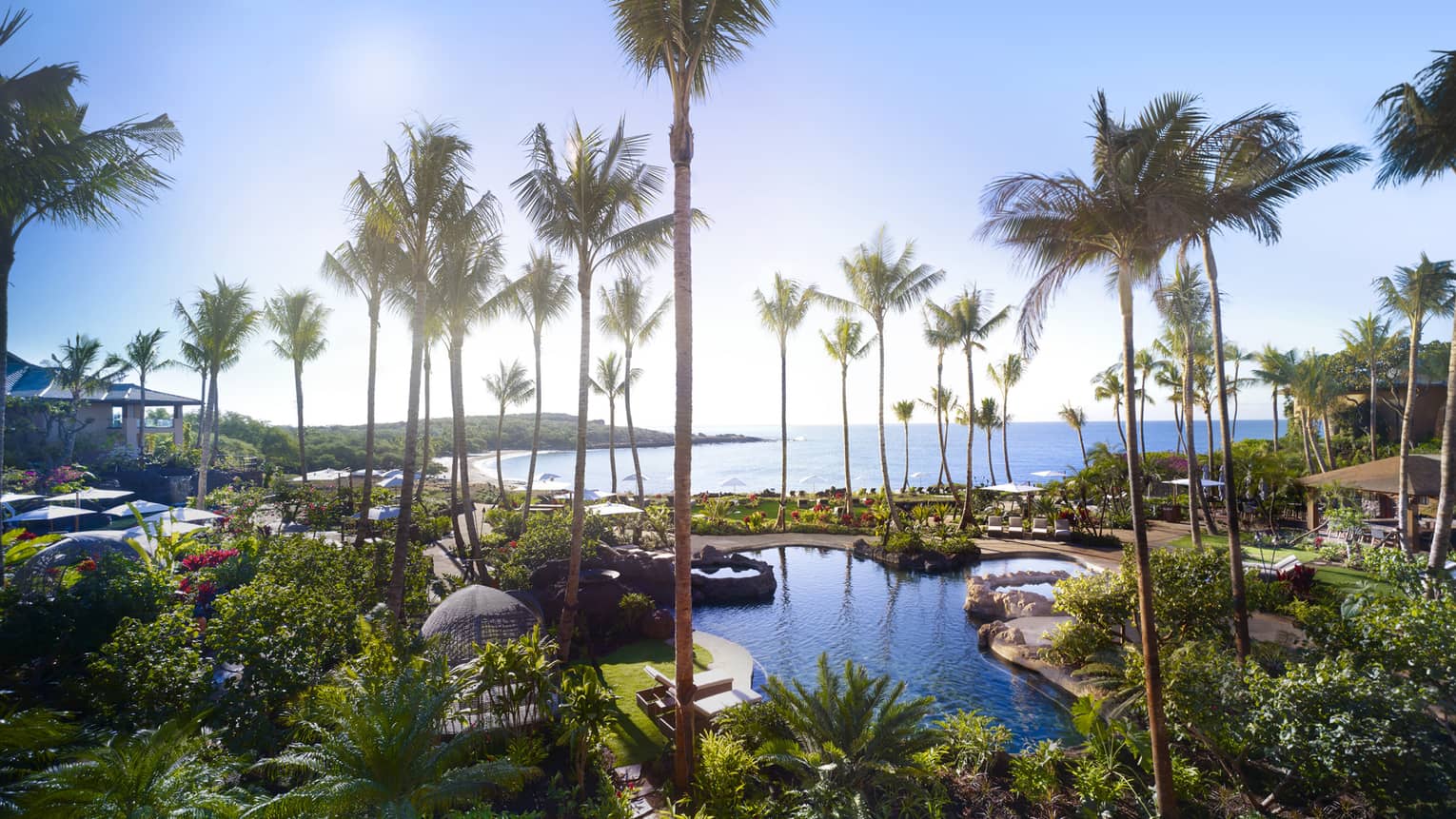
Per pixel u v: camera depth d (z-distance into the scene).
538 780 9.66
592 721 10.10
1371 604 10.61
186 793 6.94
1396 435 47.84
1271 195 12.98
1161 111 10.20
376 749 7.46
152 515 28.67
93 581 12.52
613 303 38.56
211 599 15.20
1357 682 8.55
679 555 9.45
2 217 11.38
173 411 48.00
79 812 6.38
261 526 27.64
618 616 17.66
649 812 9.15
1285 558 22.89
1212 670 10.15
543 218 15.29
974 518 36.66
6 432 33.25
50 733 7.26
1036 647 16.23
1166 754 9.15
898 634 18.72
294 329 37.91
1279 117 9.57
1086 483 34.97
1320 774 8.64
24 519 20.22
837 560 29.34
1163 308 11.11
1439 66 12.77
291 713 9.22
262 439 62.81
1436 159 13.50
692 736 9.51
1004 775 10.55
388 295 21.48
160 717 8.95
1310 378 43.16
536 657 10.73
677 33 9.36
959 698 14.13
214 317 28.98
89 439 38.56
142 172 11.95
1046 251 11.16
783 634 18.83
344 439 78.75
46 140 11.20
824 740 10.01
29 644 11.20
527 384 53.00
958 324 38.09
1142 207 9.59
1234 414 47.28
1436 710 9.02
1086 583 14.91
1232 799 9.64
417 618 15.82
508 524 30.81
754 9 9.56
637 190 15.44
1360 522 25.09
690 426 9.54
